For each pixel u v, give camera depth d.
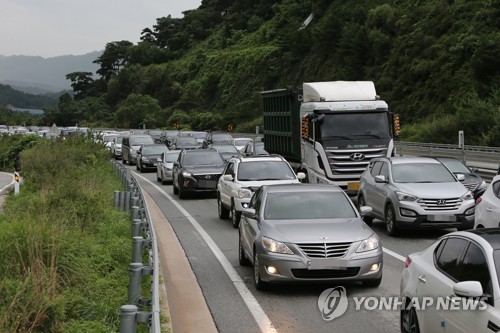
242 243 23.75
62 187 31.94
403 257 25.53
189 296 19.84
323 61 168.75
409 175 31.80
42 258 16.97
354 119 41.09
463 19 121.50
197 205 45.28
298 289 20.44
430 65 118.50
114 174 59.12
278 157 37.16
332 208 21.64
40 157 50.72
